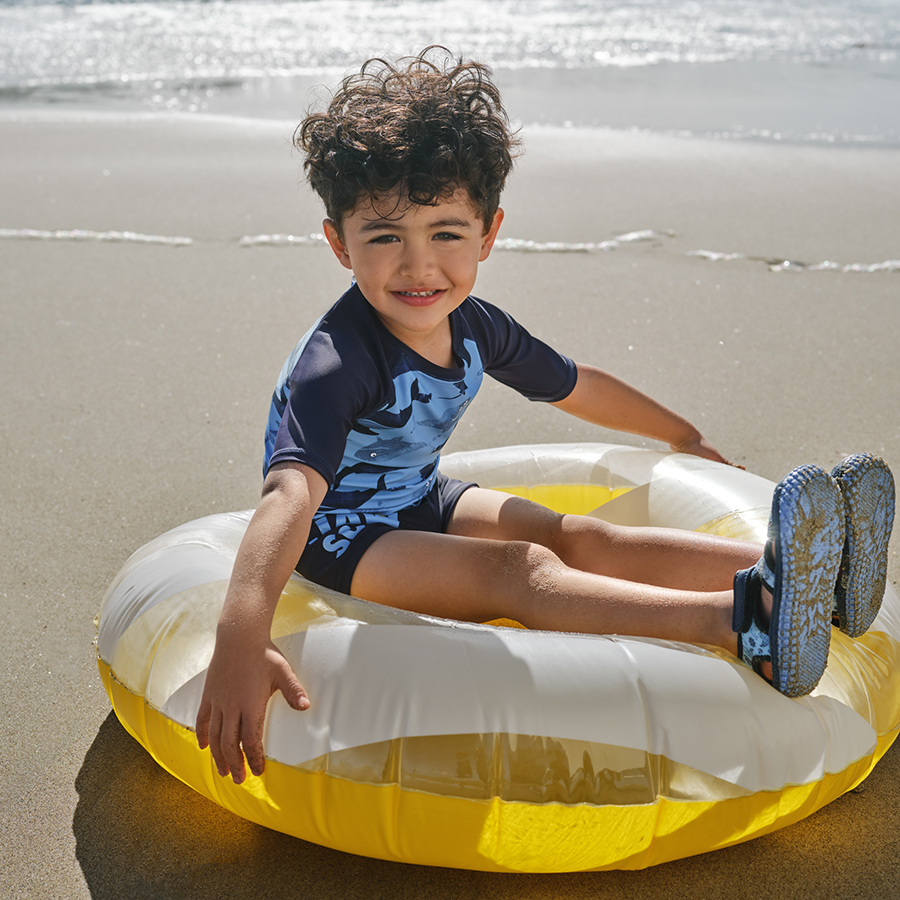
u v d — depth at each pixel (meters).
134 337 3.73
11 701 1.89
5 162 6.02
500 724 1.32
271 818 1.43
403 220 1.55
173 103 7.83
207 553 1.72
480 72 1.77
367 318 1.67
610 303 3.98
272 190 5.51
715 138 6.66
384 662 1.38
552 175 5.74
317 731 1.35
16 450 2.92
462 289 1.63
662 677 1.38
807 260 4.42
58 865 1.51
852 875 1.47
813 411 3.11
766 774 1.37
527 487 2.21
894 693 1.57
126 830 1.57
